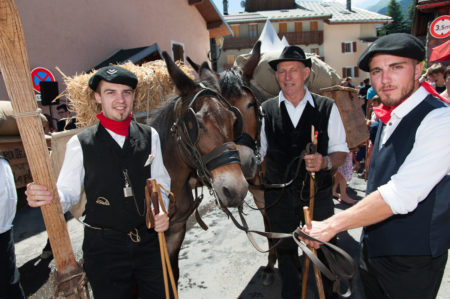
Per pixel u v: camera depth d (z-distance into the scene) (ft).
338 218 4.35
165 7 38.17
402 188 3.97
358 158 21.79
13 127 10.20
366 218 4.19
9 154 10.21
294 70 7.28
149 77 8.05
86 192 5.26
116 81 5.03
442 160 3.94
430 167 3.93
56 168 6.68
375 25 97.55
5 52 4.20
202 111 5.97
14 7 4.12
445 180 4.30
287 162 7.80
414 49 4.07
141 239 5.52
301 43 95.91
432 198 4.33
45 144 4.62
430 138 4.04
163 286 5.64
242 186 5.67
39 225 14.67
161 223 5.09
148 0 35.37
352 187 18.65
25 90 4.40
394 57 4.23
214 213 15.35
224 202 5.63
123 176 5.27
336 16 99.04
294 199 7.57
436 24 33.50
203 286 9.41
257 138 8.20
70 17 26.30
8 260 6.22
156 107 7.84
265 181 8.48
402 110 4.45
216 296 8.93
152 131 5.91
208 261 10.83
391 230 4.62
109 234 5.36
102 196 5.21
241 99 8.02
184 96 6.61
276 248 7.75
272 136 7.98
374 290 5.31
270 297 8.80
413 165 4.04
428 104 4.33
